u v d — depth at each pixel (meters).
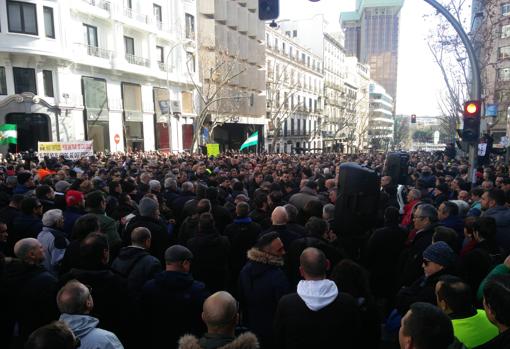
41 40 24.48
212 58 39.59
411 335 2.04
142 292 3.42
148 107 34.03
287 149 61.62
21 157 17.05
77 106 27.39
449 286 2.65
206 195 6.55
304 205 6.44
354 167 5.43
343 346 2.81
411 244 4.79
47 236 4.71
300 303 2.88
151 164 13.69
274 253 3.77
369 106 115.50
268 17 7.12
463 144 12.39
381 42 165.12
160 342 3.33
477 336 2.52
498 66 33.22
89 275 3.23
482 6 20.14
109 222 5.04
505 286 2.42
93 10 27.88
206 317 2.46
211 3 39.88
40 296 3.37
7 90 24.16
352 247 5.52
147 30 32.66
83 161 13.98
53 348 1.94
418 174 12.37
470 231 4.56
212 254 4.68
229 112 40.72
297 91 62.94
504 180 7.68
